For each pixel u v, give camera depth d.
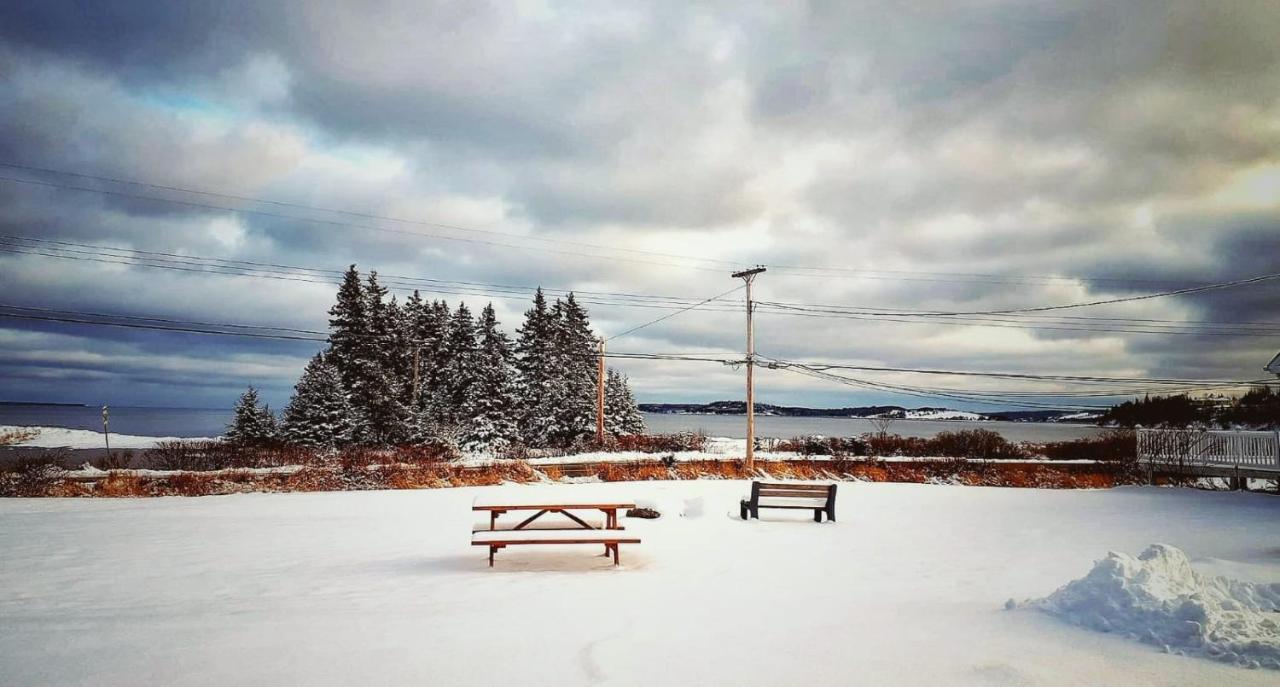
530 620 5.93
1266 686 4.25
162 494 20.98
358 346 52.69
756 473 28.12
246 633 5.52
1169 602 5.55
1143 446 28.64
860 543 11.98
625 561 9.84
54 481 21.25
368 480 23.61
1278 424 36.91
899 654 4.90
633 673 4.46
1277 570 8.95
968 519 16.06
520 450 38.69
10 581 8.48
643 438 43.72
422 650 4.98
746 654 4.89
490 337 67.12
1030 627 5.70
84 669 4.59
